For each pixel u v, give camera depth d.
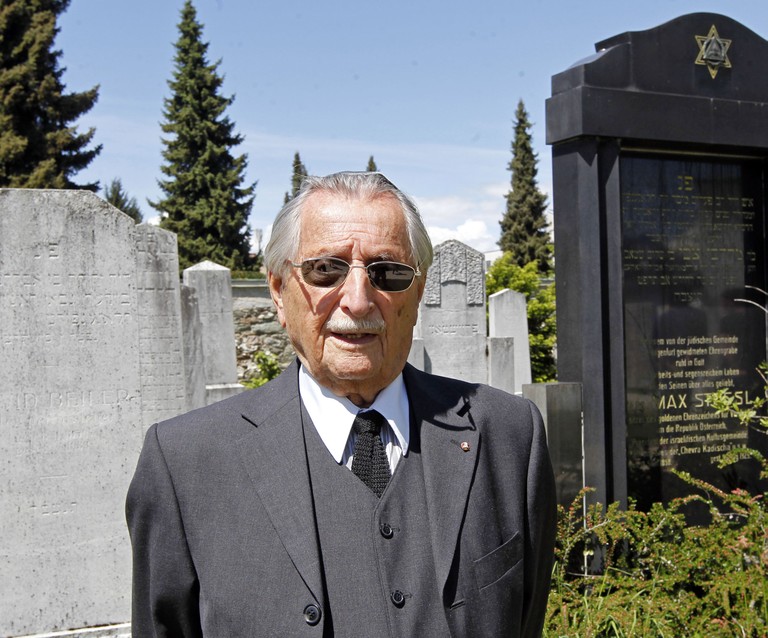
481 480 1.68
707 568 3.63
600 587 3.63
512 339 10.46
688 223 4.49
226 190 26.86
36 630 4.21
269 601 1.50
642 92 4.18
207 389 8.26
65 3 21.42
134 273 4.37
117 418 4.34
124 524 4.36
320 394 1.71
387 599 1.51
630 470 4.32
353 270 1.63
